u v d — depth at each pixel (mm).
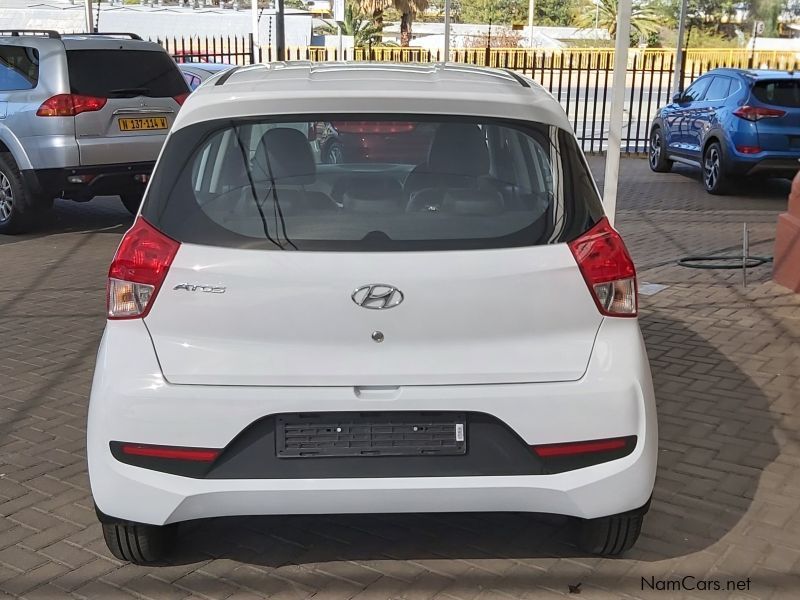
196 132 2932
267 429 2775
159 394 2752
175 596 3115
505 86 3178
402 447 2791
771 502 3797
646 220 10891
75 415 4797
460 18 69500
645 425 2850
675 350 5832
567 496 2803
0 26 35531
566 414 2783
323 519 3639
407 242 2777
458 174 2898
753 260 8344
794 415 4766
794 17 60781
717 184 13086
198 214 2822
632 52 41875
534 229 2828
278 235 2783
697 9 61844
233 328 2752
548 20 69188
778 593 3133
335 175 2895
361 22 41969
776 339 6062
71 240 9648
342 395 2750
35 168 9312
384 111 2938
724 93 13438
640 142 20734
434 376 2762
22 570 3273
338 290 2723
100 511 2852
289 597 3109
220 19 35062
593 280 2805
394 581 3207
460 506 2824
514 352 2779
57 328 6383
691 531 3553
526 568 3283
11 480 4020
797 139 12500
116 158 9461
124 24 35031
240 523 3596
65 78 9172
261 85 3104
